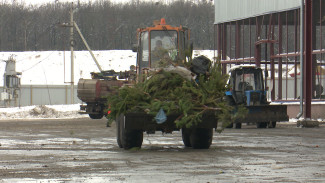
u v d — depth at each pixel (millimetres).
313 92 36344
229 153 14344
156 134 22109
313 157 13281
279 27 39875
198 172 10609
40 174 10469
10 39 129000
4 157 13547
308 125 27578
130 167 11484
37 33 128750
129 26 117062
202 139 15602
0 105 65875
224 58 47094
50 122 33125
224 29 47156
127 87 15031
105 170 11016
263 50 62000
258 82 28641
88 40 121125
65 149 15805
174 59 15688
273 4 40125
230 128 27141
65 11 125312
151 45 22922
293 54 38375
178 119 14633
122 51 115125
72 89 54812
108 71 43312
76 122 33156
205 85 15141
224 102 15109
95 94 39281
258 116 26844
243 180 9531
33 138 20266
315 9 36562
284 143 17656
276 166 11492
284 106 27219
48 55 110625
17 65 105812
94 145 17219
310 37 28516
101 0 120438
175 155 13875
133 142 15438
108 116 15047
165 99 14906
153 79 15094
